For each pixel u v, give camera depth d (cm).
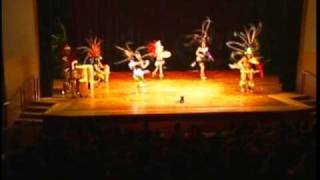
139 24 2711
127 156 1293
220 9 2700
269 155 1299
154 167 1255
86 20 2652
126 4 2684
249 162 1284
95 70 2266
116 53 2717
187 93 2147
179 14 2716
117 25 2694
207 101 1997
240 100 2022
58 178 1248
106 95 2139
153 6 2702
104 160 1279
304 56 2202
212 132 1798
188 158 1279
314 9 2139
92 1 2641
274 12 2548
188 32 2734
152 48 2450
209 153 1298
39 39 2116
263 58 2600
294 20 2236
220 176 1260
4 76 1886
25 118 1922
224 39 2725
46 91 2144
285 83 2253
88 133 1425
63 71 2184
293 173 1238
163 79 2462
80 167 1262
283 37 2266
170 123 1811
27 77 2042
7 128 1655
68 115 1794
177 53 2753
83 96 2127
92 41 2595
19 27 1997
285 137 1389
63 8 2502
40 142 1356
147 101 2009
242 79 2167
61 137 1377
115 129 1438
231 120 1828
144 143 1335
